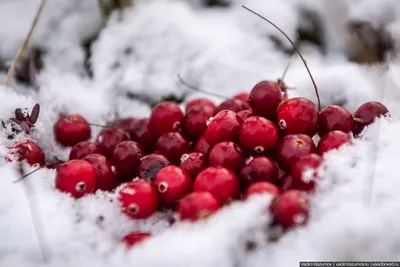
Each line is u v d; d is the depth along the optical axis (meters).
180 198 0.34
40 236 0.33
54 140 0.40
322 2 0.49
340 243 0.32
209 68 0.46
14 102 0.39
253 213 0.32
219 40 0.47
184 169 0.35
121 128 0.39
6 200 0.34
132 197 0.33
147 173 0.35
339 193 0.33
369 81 0.43
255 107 0.36
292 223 0.32
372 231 0.32
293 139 0.34
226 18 0.49
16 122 0.38
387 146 0.35
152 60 0.46
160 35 0.47
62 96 0.44
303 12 0.49
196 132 0.37
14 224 0.33
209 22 0.49
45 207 0.34
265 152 0.35
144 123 0.39
